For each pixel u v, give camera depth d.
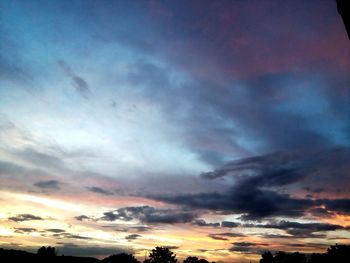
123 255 63.81
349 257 41.31
